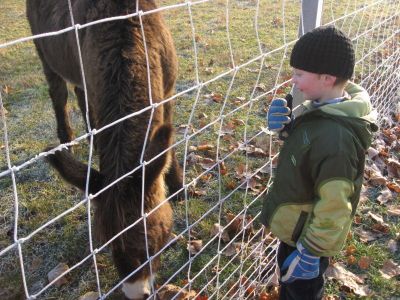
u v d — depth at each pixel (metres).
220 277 2.84
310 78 1.78
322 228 1.71
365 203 3.50
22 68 6.30
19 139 4.53
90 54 2.49
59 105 4.22
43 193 3.70
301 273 1.84
